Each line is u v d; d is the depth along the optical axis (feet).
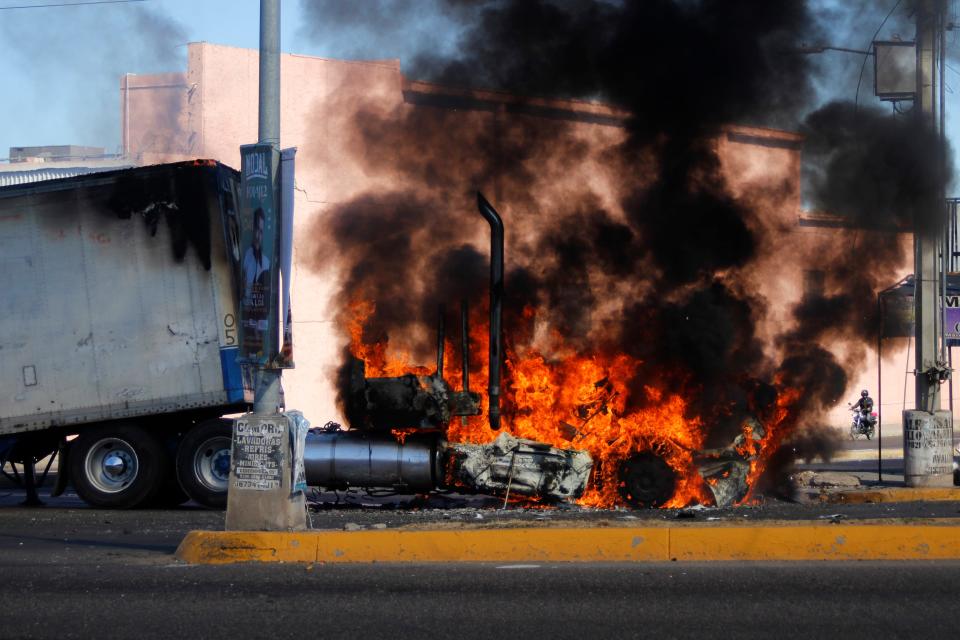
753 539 33.24
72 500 61.67
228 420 54.29
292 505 35.32
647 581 29.81
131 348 55.11
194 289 55.16
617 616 25.90
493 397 48.37
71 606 27.30
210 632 24.63
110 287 55.26
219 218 55.31
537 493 47.09
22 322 55.11
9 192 55.06
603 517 41.06
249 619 25.76
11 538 41.34
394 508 49.98
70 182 55.36
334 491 52.49
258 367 35.65
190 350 55.06
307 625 25.18
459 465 47.80
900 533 33.35
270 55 35.60
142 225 55.36
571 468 47.11
